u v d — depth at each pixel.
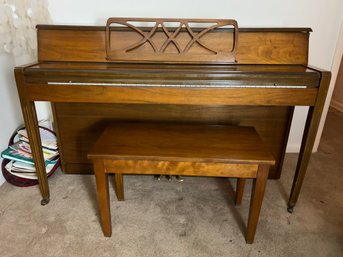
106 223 1.25
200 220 1.41
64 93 1.24
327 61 1.85
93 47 1.41
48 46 1.41
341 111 3.24
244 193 1.64
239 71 1.20
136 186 1.70
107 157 1.10
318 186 1.73
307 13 1.71
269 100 1.23
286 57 1.42
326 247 1.25
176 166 1.12
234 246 1.25
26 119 1.31
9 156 1.64
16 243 1.24
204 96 1.23
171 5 1.68
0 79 1.62
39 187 1.53
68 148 1.73
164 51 1.40
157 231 1.33
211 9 1.70
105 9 1.69
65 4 1.67
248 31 1.41
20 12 1.45
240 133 1.32
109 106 1.60
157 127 1.38
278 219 1.42
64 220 1.39
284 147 1.68
